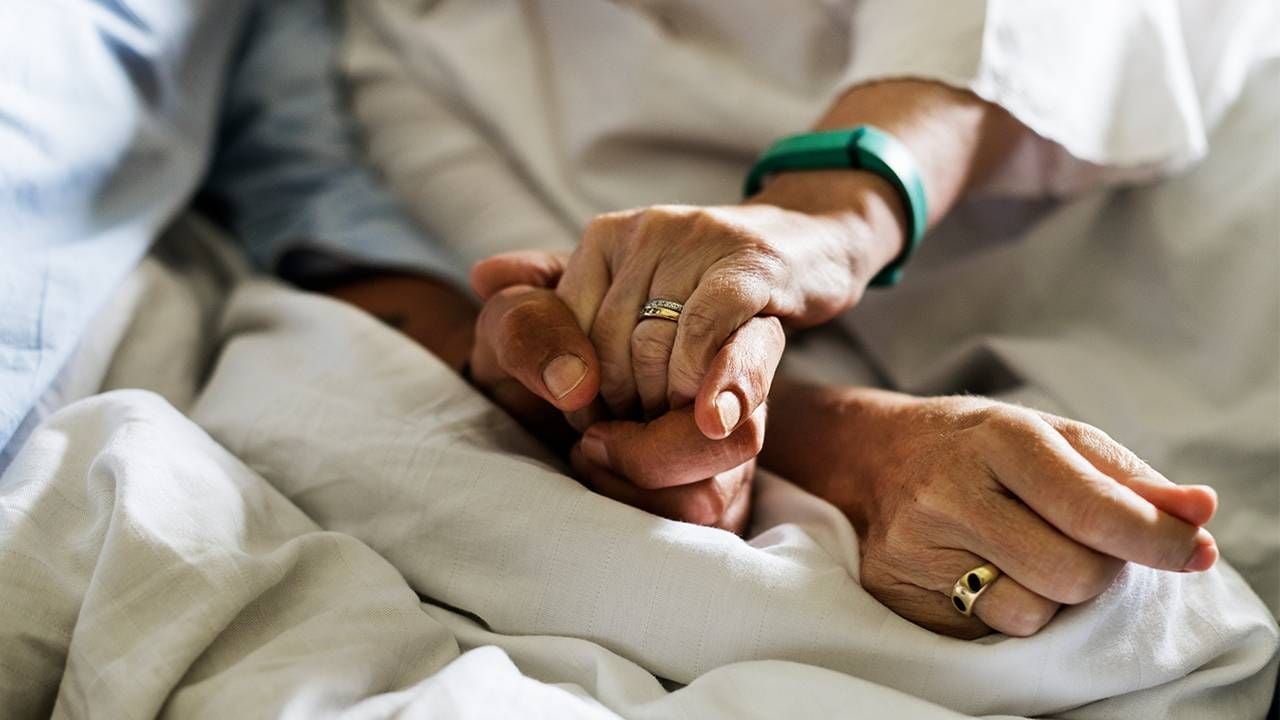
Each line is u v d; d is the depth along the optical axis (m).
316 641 0.54
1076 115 0.70
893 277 0.69
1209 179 0.74
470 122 0.90
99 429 0.61
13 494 0.58
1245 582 0.62
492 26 0.89
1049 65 0.70
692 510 0.60
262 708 0.51
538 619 0.58
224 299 0.84
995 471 0.55
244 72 0.89
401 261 0.81
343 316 0.70
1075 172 0.73
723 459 0.57
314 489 0.63
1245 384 0.70
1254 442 0.67
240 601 0.54
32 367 0.65
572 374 0.58
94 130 0.71
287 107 0.88
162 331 0.75
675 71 0.81
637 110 0.82
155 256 0.82
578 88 0.85
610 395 0.60
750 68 0.82
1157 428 0.70
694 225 0.59
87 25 0.72
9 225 0.66
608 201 0.84
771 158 0.69
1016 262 0.77
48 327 0.66
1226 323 0.71
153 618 0.53
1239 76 0.76
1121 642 0.55
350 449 0.63
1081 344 0.75
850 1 0.78
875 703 0.53
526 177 0.88
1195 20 0.76
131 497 0.56
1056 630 0.54
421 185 0.89
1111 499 0.52
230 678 0.52
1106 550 0.52
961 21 0.69
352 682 0.53
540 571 0.58
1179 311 0.73
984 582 0.55
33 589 0.55
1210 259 0.72
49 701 0.54
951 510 0.55
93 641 0.53
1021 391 0.75
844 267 0.63
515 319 0.60
